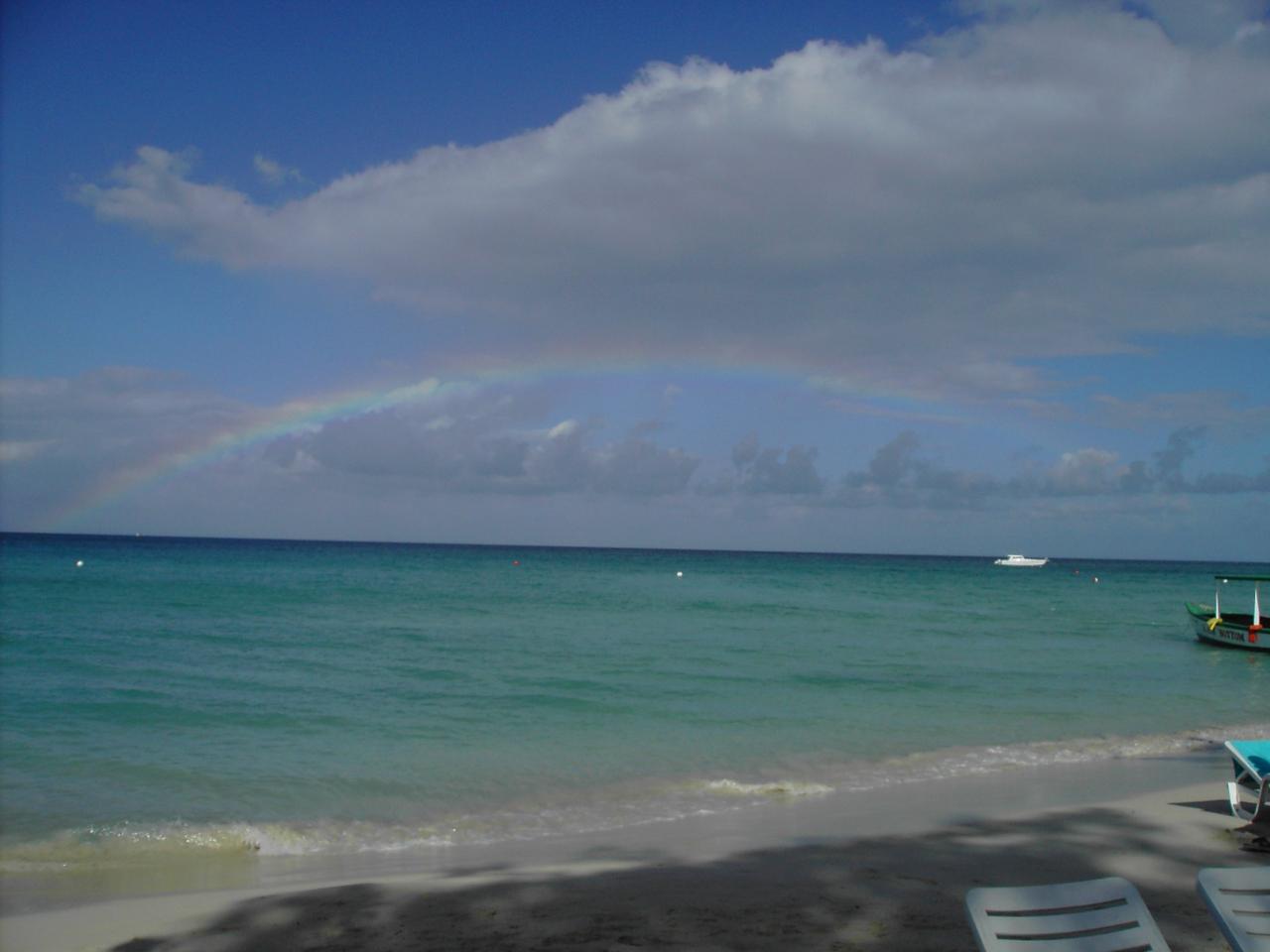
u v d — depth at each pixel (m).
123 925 6.98
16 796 10.99
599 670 22.00
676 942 6.36
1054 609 50.78
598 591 56.44
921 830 9.58
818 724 15.98
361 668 21.69
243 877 8.44
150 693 17.94
